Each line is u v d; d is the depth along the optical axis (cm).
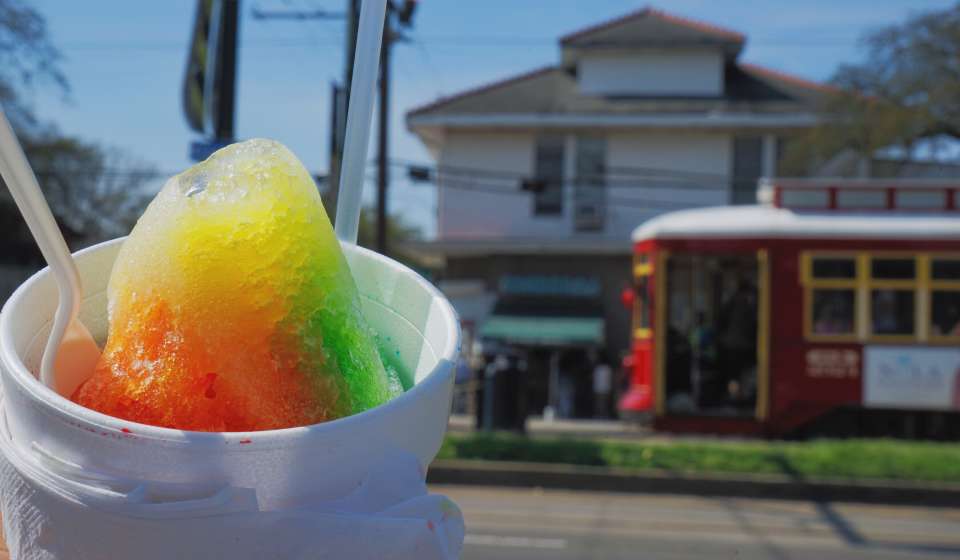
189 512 95
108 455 99
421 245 2345
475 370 1446
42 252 111
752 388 1258
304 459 100
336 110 1243
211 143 1054
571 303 2309
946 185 1252
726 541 824
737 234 1259
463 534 110
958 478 1041
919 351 1216
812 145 2184
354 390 114
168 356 110
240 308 109
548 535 833
